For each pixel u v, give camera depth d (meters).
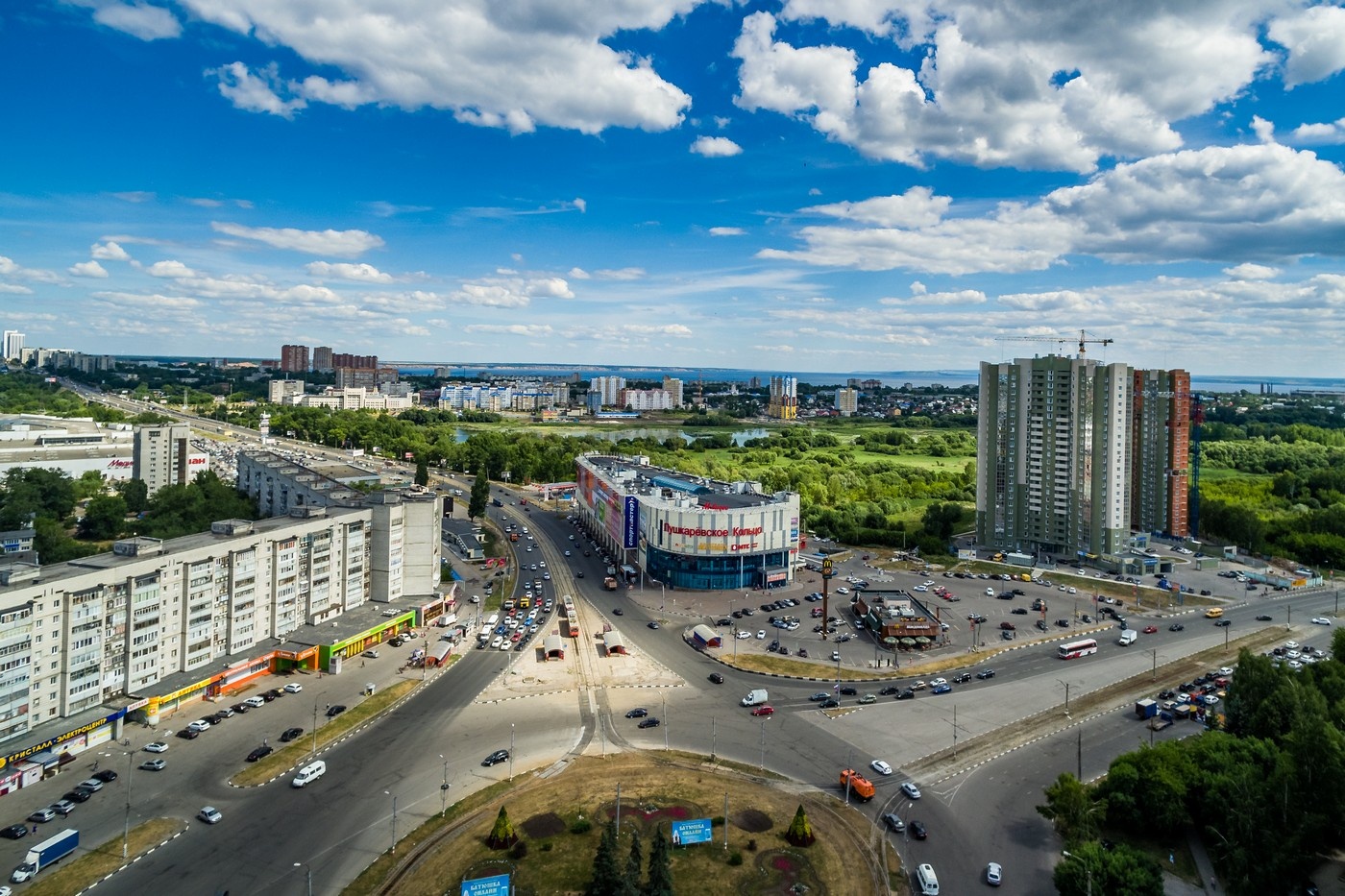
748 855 118.94
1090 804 127.31
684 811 130.38
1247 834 114.75
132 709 153.62
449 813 128.62
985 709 173.88
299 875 112.44
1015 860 119.25
